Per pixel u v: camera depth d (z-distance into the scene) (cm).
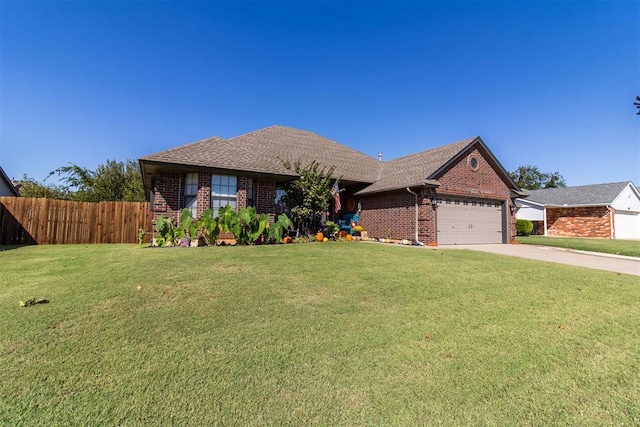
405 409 222
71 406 215
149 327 350
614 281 645
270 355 294
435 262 802
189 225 1069
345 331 354
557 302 490
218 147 1337
